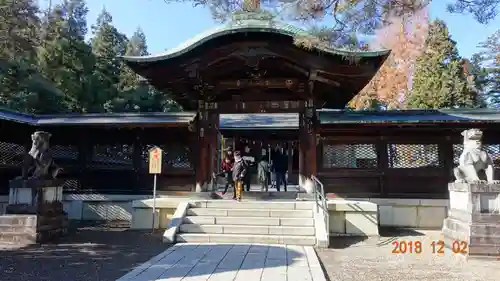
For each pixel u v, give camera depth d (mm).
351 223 12609
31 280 7047
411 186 14242
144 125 14398
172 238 10836
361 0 7520
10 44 23188
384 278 7590
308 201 13211
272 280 7008
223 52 12742
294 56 12477
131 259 8836
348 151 14547
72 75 30922
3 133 14766
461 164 10453
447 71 34688
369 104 35969
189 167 15172
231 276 7258
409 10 7531
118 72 43938
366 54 11477
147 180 15398
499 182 9727
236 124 23938
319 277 7230
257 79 14289
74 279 7102
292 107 14461
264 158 22141
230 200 13203
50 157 11703
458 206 10445
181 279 7027
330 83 13711
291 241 10844
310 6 7680
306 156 14156
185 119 14883
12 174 14945
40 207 10883
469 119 13094
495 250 9203
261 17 9570
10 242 10633
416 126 13656
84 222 14867
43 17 29656
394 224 14109
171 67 12922
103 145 15734
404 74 35250
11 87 26562
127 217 15242
